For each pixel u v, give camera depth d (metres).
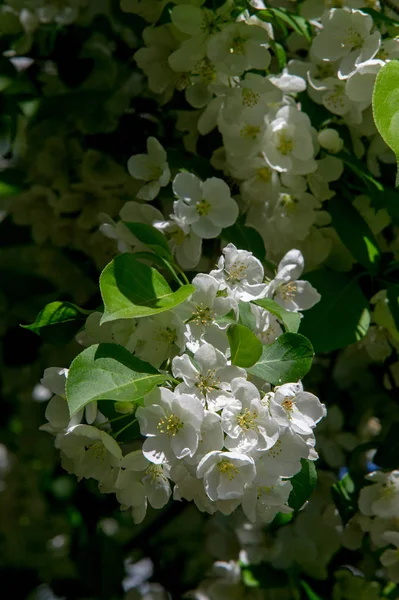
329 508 1.48
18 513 1.68
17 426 1.67
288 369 1.21
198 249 1.30
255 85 1.35
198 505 1.21
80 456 1.22
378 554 1.41
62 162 1.51
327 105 1.38
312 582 1.46
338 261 1.40
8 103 1.50
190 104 1.39
